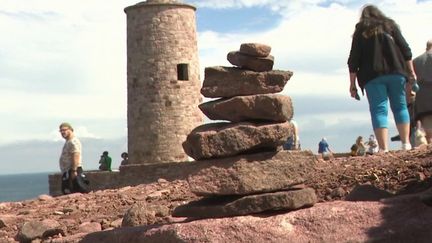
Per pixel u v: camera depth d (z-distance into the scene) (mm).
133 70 42406
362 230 9984
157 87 41719
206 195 10789
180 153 41656
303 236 10000
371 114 15250
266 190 10570
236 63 11141
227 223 10141
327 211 10266
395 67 14672
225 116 11008
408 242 9852
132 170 36500
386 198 11000
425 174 13188
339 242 9859
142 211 13344
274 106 10602
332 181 14266
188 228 10188
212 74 11047
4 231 15594
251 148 10672
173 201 16719
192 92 42438
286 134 10672
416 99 16141
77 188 21109
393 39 14789
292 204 10398
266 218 10266
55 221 14984
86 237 11727
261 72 10898
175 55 41938
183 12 42406
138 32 42188
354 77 15094
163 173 35312
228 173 10547
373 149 29078
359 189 12078
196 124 42500
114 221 14594
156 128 41594
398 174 13648
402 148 15727
